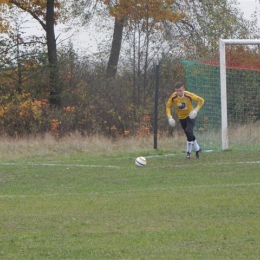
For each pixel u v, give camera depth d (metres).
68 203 26.08
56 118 62.59
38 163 40.41
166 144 50.53
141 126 62.16
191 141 40.69
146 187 30.22
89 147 49.56
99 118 63.47
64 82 76.62
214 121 48.97
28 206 25.61
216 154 42.78
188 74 50.56
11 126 61.72
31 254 18.84
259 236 20.28
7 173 35.97
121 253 18.78
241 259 18.05
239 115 56.50
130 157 42.84
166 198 26.50
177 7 75.06
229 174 33.41
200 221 22.28
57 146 50.00
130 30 71.25
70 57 78.50
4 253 18.97
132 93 68.44
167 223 22.14
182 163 38.62
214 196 26.55
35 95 78.69
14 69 80.00
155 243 19.73
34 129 61.28
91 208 24.89
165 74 69.81
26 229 21.69
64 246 19.58
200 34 75.31
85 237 20.56
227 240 19.89
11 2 75.44
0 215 23.83
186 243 19.67
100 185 31.44
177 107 40.94
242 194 26.80
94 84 71.25
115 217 23.19
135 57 70.44
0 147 50.34
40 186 31.72
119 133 62.53
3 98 75.06
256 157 40.62
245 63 62.47
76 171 36.25
